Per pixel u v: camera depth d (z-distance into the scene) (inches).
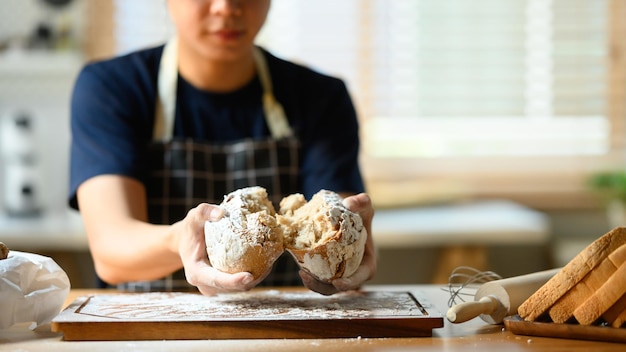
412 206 124.2
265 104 66.2
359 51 135.8
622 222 124.0
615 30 136.4
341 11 135.8
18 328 43.8
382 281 112.3
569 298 39.9
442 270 107.7
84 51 131.3
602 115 137.9
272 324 40.2
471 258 106.3
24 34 128.7
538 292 40.6
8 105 128.2
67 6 129.5
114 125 61.3
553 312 40.3
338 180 64.3
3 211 126.0
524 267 118.6
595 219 136.0
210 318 40.4
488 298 42.8
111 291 55.9
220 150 65.4
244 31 57.7
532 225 107.5
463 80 136.6
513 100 137.3
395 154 137.7
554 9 136.2
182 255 44.4
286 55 135.7
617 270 38.4
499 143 138.0
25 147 117.2
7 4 128.4
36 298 43.2
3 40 127.9
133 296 48.4
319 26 135.7
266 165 65.2
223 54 58.3
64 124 128.9
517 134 137.9
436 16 136.1
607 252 39.1
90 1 130.3
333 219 43.6
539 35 136.6
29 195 117.9
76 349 38.0
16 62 125.6
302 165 66.1
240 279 41.3
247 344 38.9
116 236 53.3
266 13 58.7
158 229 51.3
